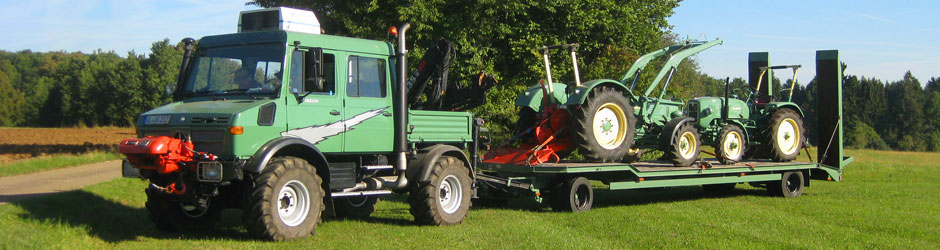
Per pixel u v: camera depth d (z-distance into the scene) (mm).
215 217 8508
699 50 13516
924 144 73688
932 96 77125
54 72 76938
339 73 8320
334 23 19766
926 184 17031
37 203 8453
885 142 74375
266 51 7926
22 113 72688
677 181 12008
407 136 8844
